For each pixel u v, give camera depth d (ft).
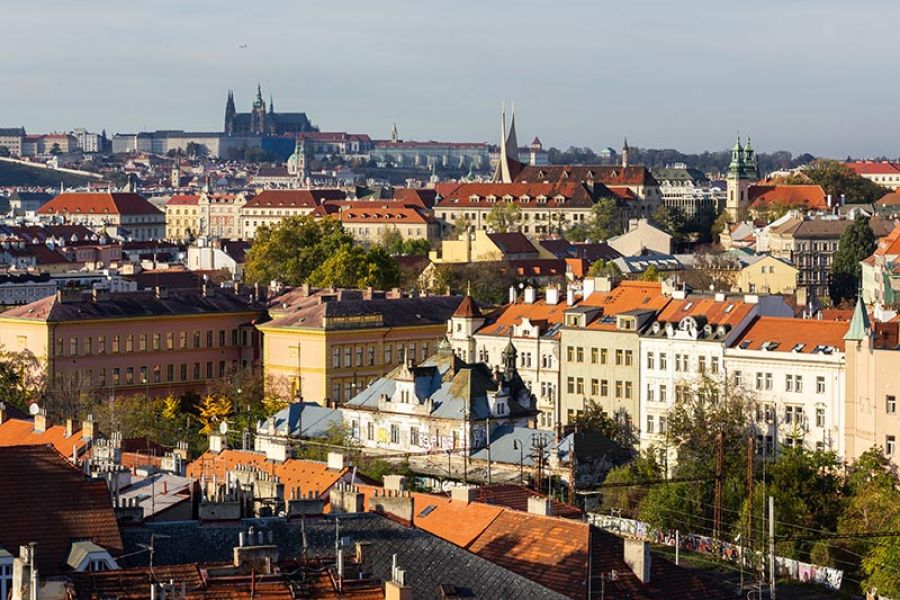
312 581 544.21
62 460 605.31
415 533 628.28
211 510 627.05
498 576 606.96
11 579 560.61
